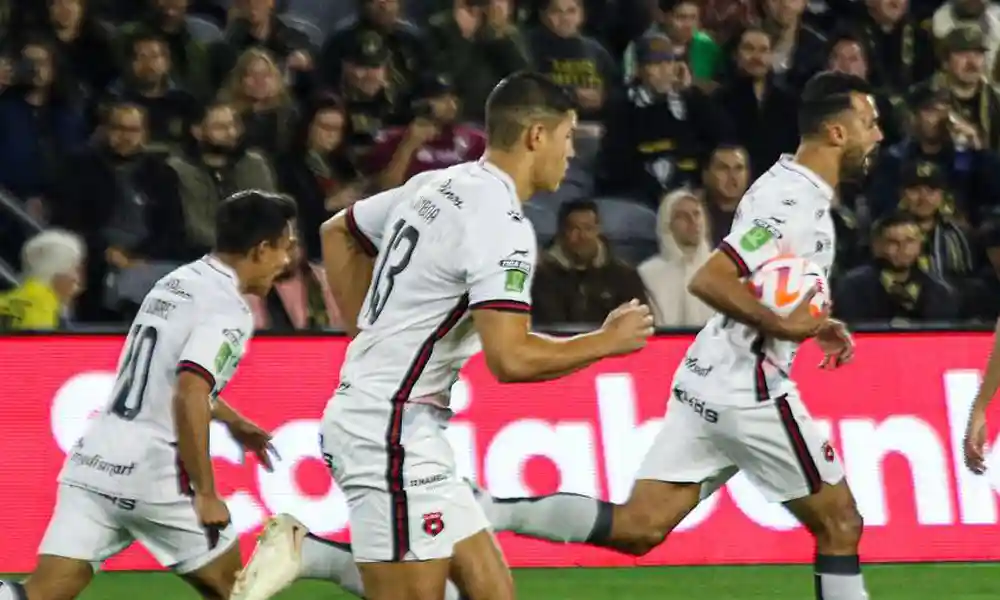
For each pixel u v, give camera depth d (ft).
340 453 56.90
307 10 142.72
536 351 54.29
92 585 88.58
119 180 114.52
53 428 91.91
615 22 137.49
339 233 63.36
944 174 123.24
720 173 113.91
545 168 57.36
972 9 137.28
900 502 94.17
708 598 86.17
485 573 57.06
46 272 102.63
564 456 93.76
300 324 105.91
